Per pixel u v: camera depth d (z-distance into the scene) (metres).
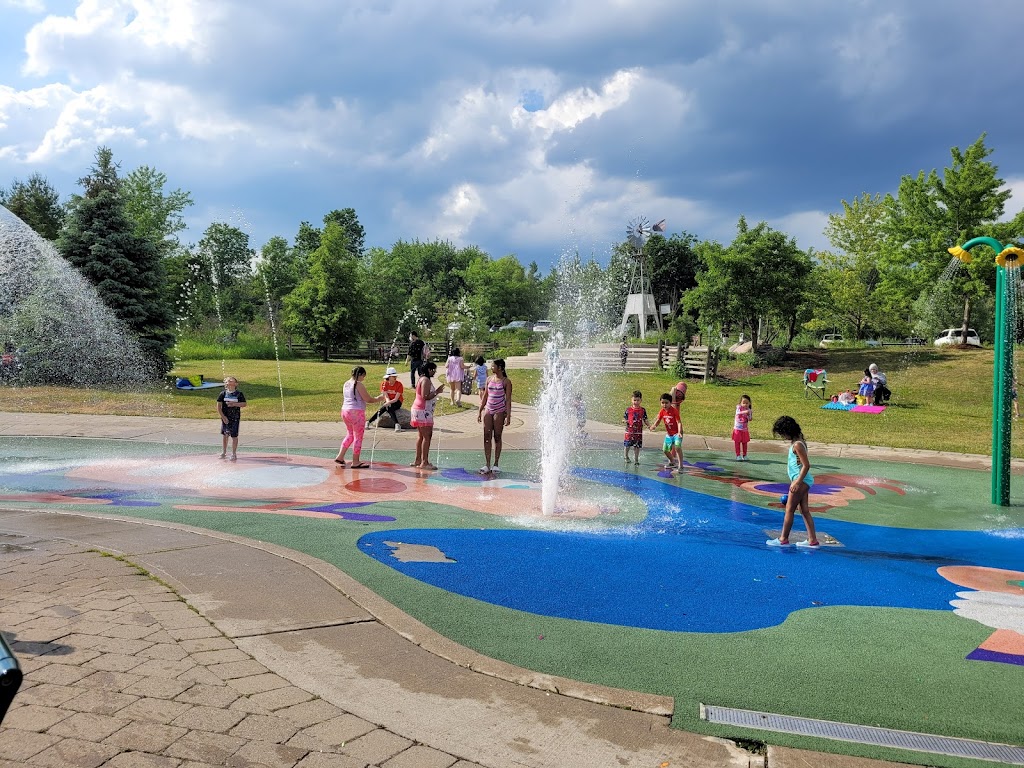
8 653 1.94
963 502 10.62
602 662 4.62
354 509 9.13
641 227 51.88
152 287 28.17
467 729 3.66
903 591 6.30
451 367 22.50
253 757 3.31
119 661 4.22
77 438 15.27
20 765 3.16
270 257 74.19
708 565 6.93
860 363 32.62
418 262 116.94
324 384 29.20
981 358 31.66
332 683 4.09
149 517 8.34
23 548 6.53
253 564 6.16
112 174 27.83
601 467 13.05
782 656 4.79
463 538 7.71
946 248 33.94
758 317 36.53
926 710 4.05
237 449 14.13
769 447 15.66
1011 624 5.51
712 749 3.54
